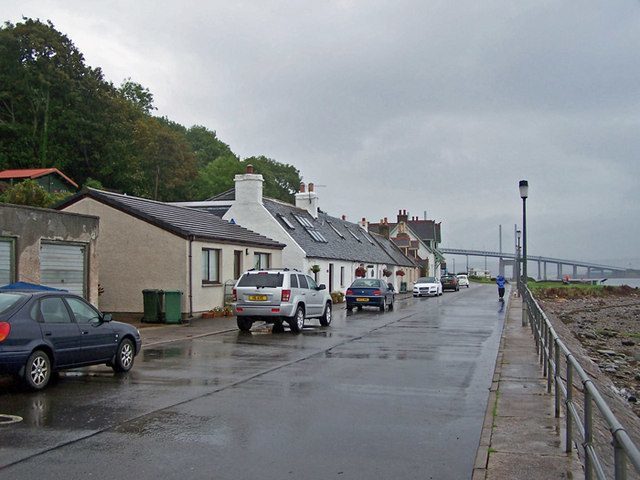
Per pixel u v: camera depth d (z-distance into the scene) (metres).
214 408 8.93
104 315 11.45
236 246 27.70
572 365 6.44
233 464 6.38
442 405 9.32
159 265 23.73
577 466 6.37
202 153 80.81
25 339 9.71
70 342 10.53
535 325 16.86
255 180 35.88
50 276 17.34
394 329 21.45
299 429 7.81
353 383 11.04
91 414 8.47
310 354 14.83
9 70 50.72
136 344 12.41
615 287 85.50
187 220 26.64
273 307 19.34
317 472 6.16
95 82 54.47
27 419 8.16
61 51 52.47
